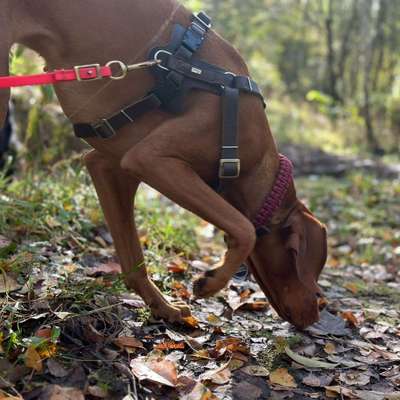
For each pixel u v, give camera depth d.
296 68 9.19
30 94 2.27
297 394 0.91
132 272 1.04
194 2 2.66
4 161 1.80
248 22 6.44
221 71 0.90
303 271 0.98
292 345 1.06
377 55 7.23
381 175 3.52
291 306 0.99
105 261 1.26
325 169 3.57
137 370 0.87
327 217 2.41
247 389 0.90
